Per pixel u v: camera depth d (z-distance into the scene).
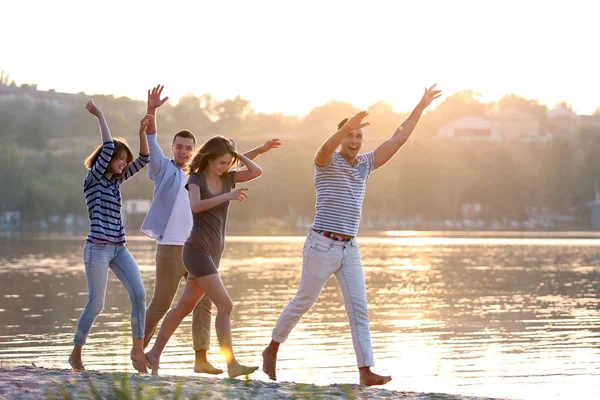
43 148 187.25
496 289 23.20
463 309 17.94
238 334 13.73
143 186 142.00
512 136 194.62
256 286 23.88
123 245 8.80
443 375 10.29
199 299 8.91
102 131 8.75
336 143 8.46
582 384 9.73
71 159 149.88
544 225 139.12
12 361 10.88
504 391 9.35
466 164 143.25
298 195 140.12
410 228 137.88
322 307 18.03
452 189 141.25
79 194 142.00
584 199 143.38
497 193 141.75
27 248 55.59
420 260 39.50
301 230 125.31
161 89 9.30
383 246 59.16
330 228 8.66
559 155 145.88
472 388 9.51
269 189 139.50
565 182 144.12
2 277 27.62
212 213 8.67
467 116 173.25
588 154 144.00
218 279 8.56
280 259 39.91
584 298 20.48
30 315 16.36
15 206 138.50
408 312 17.31
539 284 24.92
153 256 42.22
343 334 13.73
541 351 12.12
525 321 15.70
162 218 9.33
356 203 8.75
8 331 13.93
